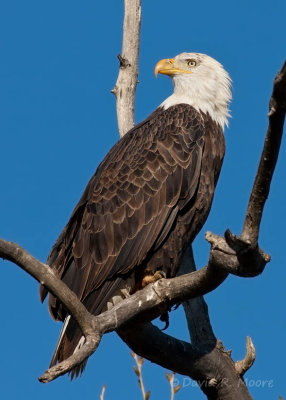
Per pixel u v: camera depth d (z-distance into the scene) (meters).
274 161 8.44
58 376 8.34
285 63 7.63
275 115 8.04
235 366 11.97
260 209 8.67
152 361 11.81
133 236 12.27
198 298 12.27
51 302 11.54
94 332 9.13
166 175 12.56
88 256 12.24
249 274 9.20
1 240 8.45
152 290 10.44
